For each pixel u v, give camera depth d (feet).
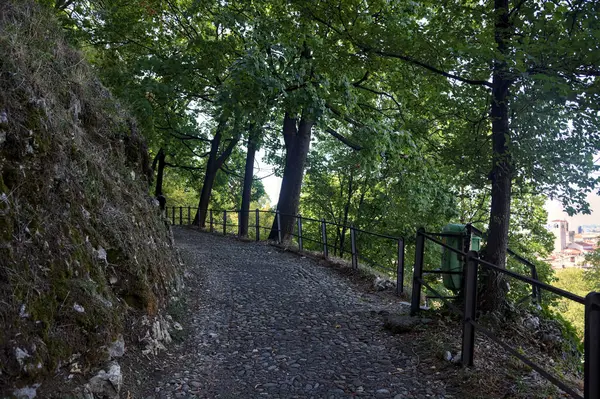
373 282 29.60
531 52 16.46
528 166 18.56
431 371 14.90
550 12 16.92
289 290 27.53
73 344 11.71
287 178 56.39
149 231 20.90
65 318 11.81
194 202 141.28
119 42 48.62
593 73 16.46
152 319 16.44
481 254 20.17
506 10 19.47
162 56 47.57
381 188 77.82
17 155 12.35
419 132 24.54
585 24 15.93
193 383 14.01
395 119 56.03
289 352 17.08
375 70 29.04
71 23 41.96
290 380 14.52
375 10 36.50
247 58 38.24
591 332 8.63
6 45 13.44
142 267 17.40
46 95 14.70
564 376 14.70
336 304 24.41
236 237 58.34
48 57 16.21
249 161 70.54
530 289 24.73
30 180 12.54
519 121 18.66
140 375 13.80
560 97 16.46
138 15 48.21
